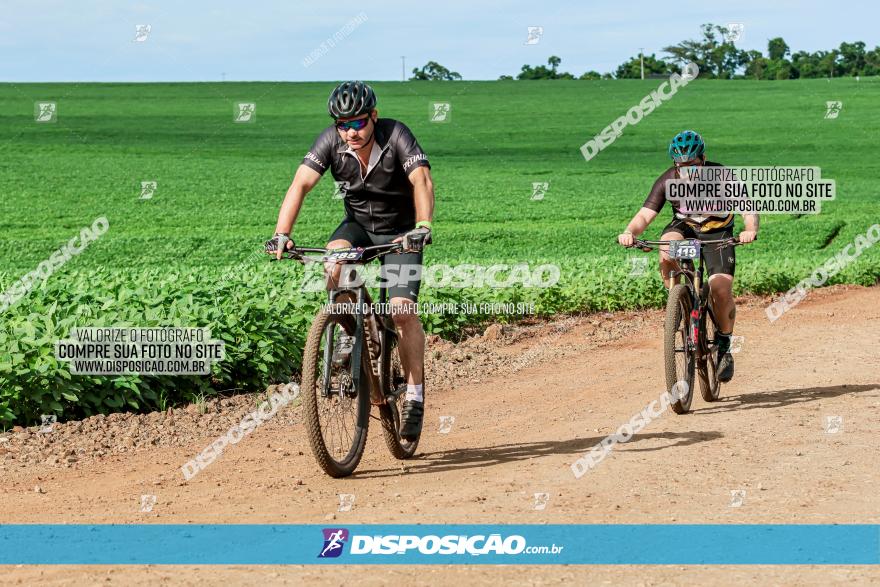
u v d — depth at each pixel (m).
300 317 19.34
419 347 12.21
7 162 92.56
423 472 11.69
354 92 11.23
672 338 14.51
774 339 23.45
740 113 145.12
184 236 64.88
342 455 11.55
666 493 10.30
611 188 91.38
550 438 13.55
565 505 9.90
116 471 12.13
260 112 135.75
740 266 39.12
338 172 11.85
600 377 18.73
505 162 107.38
